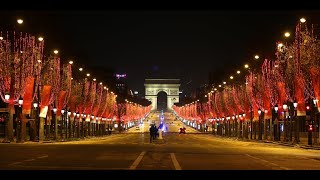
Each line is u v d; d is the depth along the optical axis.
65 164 34.16
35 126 81.81
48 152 48.47
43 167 31.67
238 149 61.59
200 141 98.19
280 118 85.56
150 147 63.50
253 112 104.94
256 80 96.12
